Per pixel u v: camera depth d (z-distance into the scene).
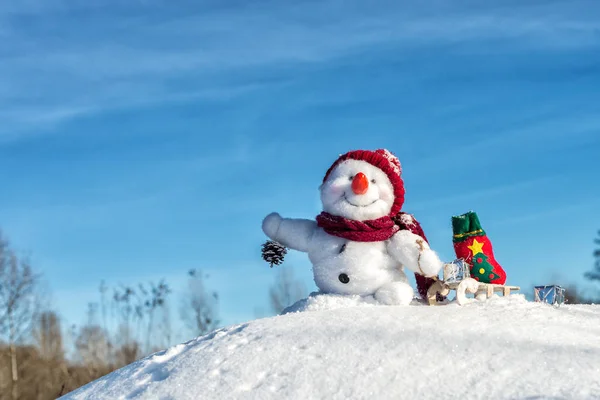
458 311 5.56
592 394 4.08
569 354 4.59
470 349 4.73
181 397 4.73
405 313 5.52
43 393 17.08
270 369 4.83
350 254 6.21
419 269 6.14
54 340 19.11
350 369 4.64
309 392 4.48
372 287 6.21
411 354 4.73
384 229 6.26
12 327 18.62
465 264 6.28
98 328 18.55
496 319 5.29
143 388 5.10
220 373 4.91
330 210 6.40
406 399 4.27
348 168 6.39
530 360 4.54
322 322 5.43
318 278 6.43
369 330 5.14
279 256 6.79
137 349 18.23
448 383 4.37
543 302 6.55
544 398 4.08
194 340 5.84
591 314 5.76
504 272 6.64
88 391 5.45
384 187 6.29
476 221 6.65
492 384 4.30
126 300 18.52
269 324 5.60
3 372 17.45
